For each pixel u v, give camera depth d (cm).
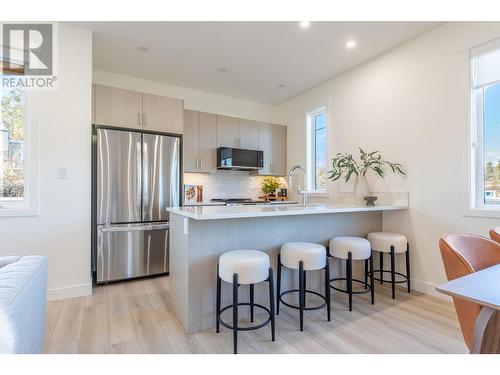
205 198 469
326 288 220
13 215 241
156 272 333
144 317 224
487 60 245
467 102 251
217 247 215
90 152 276
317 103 440
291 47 318
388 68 326
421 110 290
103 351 175
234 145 461
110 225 306
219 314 200
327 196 416
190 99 457
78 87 271
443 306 249
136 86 412
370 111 348
